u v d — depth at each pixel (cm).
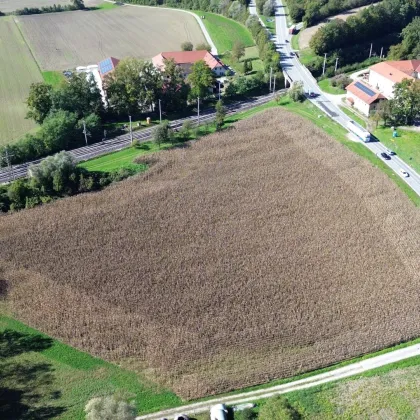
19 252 9788
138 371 7481
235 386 7250
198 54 19050
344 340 7875
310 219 10594
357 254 9606
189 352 7706
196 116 15675
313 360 7581
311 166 12444
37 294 8806
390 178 12012
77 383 7325
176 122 15262
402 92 13850
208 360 7600
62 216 10819
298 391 7194
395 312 8331
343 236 10094
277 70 17738
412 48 18462
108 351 7762
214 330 8044
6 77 18988
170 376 7388
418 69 16125
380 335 7944
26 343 7931
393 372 7469
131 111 15500
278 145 13425
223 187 11700
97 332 8044
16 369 7538
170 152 13250
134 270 9262
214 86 17100
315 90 16812
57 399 7106
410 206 11019
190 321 8188
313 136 13800
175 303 8538
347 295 8669
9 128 14775
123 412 6312
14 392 7212
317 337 7925
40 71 19650
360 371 7494
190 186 11762
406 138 13612
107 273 9206
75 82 14688
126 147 13712
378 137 13788
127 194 11538
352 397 7112
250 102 16550
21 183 11294
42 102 14400
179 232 10262
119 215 10794
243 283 8938
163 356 7656
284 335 7950
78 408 6969
